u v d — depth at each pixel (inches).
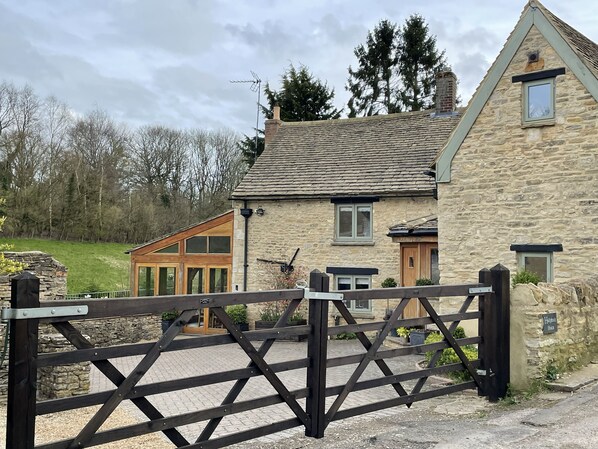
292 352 667.4
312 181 823.1
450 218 568.4
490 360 296.8
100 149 1839.3
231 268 879.1
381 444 221.5
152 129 1953.7
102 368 168.4
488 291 296.2
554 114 513.3
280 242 820.6
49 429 328.5
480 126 555.2
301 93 1539.1
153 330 847.1
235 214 847.1
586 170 494.9
